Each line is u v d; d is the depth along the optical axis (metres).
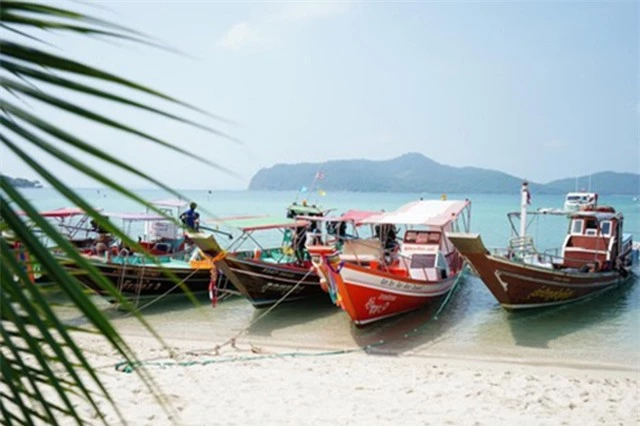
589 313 16.19
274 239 35.66
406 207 19.00
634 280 21.66
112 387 8.10
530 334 13.73
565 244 19.86
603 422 7.67
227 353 11.62
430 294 15.61
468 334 13.70
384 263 15.79
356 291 13.37
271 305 16.53
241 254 19.94
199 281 17.36
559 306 16.80
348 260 15.47
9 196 1.11
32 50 1.10
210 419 7.26
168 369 9.76
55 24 1.15
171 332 13.67
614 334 13.80
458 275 18.23
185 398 7.99
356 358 11.40
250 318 15.36
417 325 14.48
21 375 1.54
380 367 10.51
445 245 17.55
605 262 19.05
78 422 1.37
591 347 12.62
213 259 14.74
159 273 15.91
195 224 15.46
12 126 1.09
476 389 9.01
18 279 1.29
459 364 11.13
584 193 24.69
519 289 15.12
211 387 8.69
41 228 1.13
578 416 7.89
